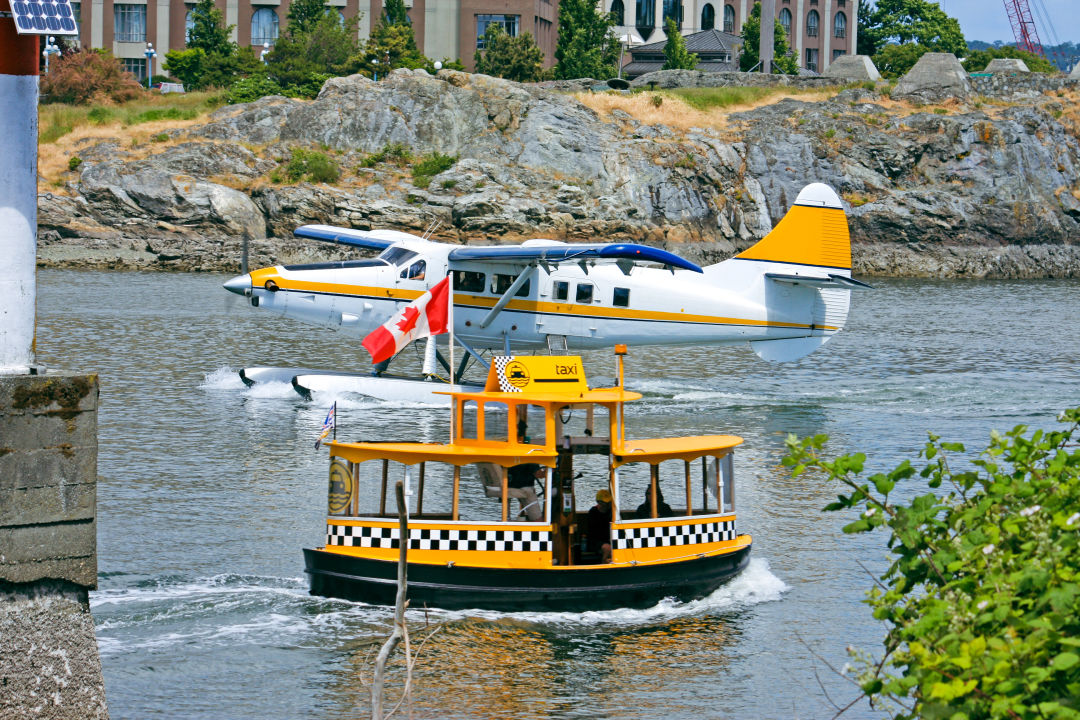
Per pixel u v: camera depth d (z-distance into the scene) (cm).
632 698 4116
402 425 8956
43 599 3156
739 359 13788
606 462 7494
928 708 2514
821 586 5297
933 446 3350
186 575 5256
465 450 4978
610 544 5059
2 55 3175
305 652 4462
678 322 10719
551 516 5012
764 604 5066
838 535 6094
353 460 5044
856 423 9288
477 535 4916
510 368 5100
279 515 6262
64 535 3164
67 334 13625
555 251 9638
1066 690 2488
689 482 5288
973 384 11544
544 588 4891
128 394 10019
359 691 4131
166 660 4356
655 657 4484
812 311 11006
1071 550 2705
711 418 9538
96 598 4950
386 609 4900
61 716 3189
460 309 10394
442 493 5375
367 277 10162
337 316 10156
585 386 5162
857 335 16050
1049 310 19838
